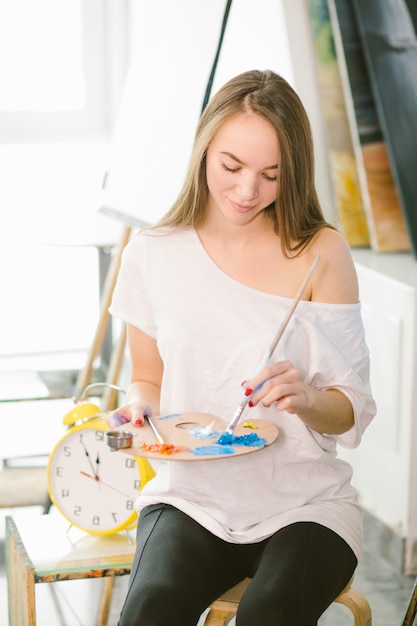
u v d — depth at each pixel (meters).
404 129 3.22
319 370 1.85
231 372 1.86
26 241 3.47
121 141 3.21
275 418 1.85
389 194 3.28
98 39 4.41
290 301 1.86
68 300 4.49
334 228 1.91
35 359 4.26
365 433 3.13
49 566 2.04
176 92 2.89
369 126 3.27
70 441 2.21
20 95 4.40
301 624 1.62
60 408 4.33
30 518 2.27
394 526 3.02
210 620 1.77
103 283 3.50
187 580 1.69
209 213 1.93
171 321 1.90
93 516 2.20
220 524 1.81
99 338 3.04
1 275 4.43
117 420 1.84
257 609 1.61
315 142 3.34
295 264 1.88
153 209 2.87
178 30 2.96
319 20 3.33
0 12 4.31
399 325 2.89
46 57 4.39
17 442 3.95
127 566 2.06
